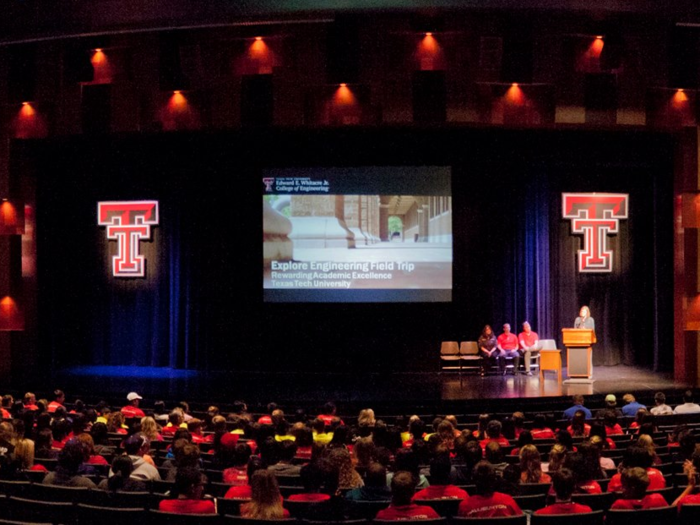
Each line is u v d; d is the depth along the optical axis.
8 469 5.96
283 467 5.93
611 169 16.67
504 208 16.27
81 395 13.45
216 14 12.33
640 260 16.86
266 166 16.02
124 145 16.55
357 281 15.89
